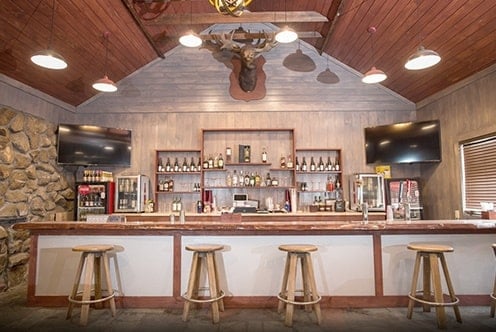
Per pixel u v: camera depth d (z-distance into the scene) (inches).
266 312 128.7
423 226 129.0
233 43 196.5
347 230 132.3
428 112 211.5
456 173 184.5
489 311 128.6
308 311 128.5
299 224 129.6
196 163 224.7
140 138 224.5
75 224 132.3
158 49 211.3
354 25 180.7
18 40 148.1
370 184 209.3
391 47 182.7
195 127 224.8
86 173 207.8
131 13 164.4
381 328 113.3
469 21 140.3
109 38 177.3
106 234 137.6
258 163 215.9
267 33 195.3
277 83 226.4
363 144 223.1
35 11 139.3
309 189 221.8
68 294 136.3
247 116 225.0
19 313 128.3
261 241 136.6
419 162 204.5
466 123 176.7
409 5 148.9
